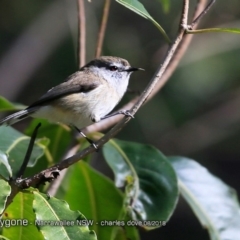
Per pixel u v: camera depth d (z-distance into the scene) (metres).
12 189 6.21
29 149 6.38
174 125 17.47
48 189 8.65
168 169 8.49
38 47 17.89
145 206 8.11
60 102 9.33
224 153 19.22
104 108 9.84
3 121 8.68
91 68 10.11
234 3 18.61
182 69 17.14
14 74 17.78
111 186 9.19
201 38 17.70
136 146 8.81
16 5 18.12
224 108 18.23
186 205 19.58
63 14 18.03
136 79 17.30
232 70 17.73
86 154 6.36
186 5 6.60
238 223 8.84
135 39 17.52
